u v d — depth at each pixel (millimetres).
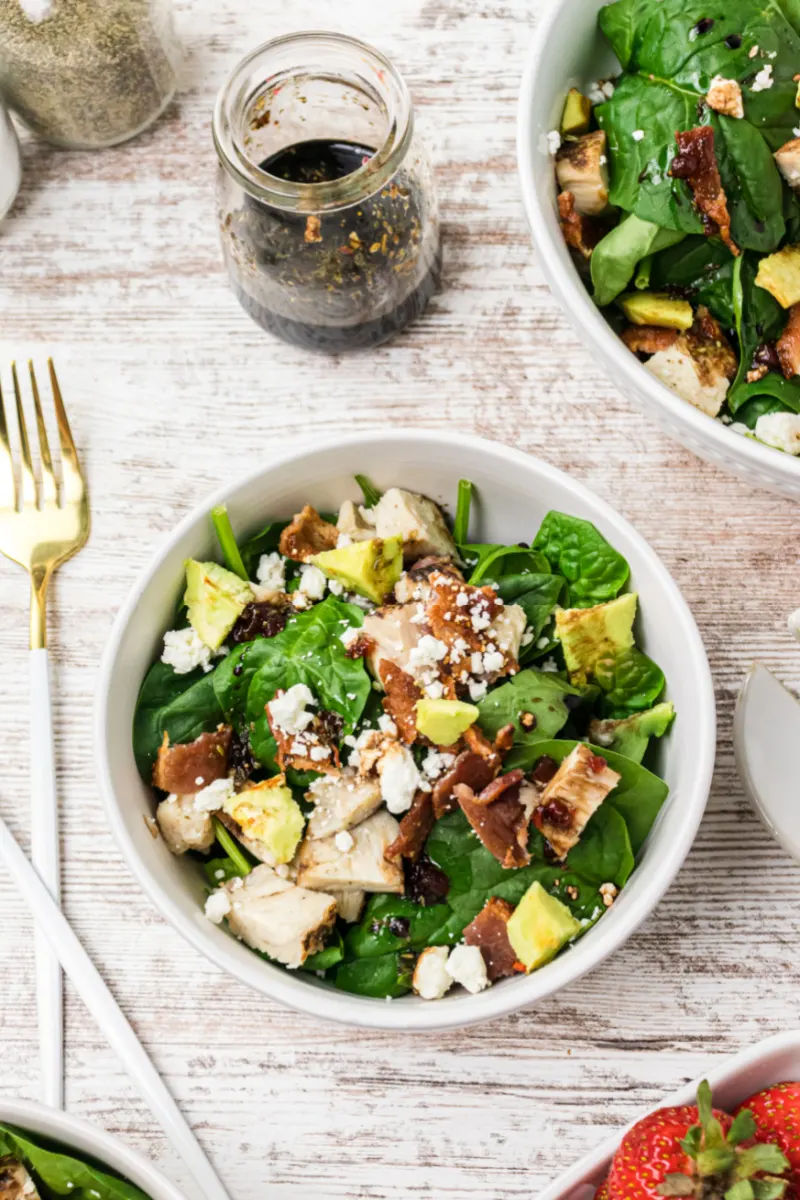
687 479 688
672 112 640
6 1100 611
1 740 685
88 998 663
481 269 698
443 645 630
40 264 706
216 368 699
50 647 687
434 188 677
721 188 637
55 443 700
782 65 640
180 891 625
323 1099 661
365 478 658
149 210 707
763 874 665
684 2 640
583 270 665
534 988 600
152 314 702
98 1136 608
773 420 646
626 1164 597
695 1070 659
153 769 640
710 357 656
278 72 652
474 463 647
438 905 628
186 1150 656
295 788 637
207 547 650
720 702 677
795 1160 607
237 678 640
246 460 695
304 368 697
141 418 698
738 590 683
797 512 684
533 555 653
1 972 673
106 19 671
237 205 651
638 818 633
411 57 707
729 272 654
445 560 654
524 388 693
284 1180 658
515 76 705
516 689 633
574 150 652
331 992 620
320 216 643
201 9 711
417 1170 658
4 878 677
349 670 635
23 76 680
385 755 626
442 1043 662
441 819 628
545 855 624
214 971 668
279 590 655
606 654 642
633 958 664
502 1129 658
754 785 654
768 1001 661
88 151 709
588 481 690
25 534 689
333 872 625
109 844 676
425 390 695
